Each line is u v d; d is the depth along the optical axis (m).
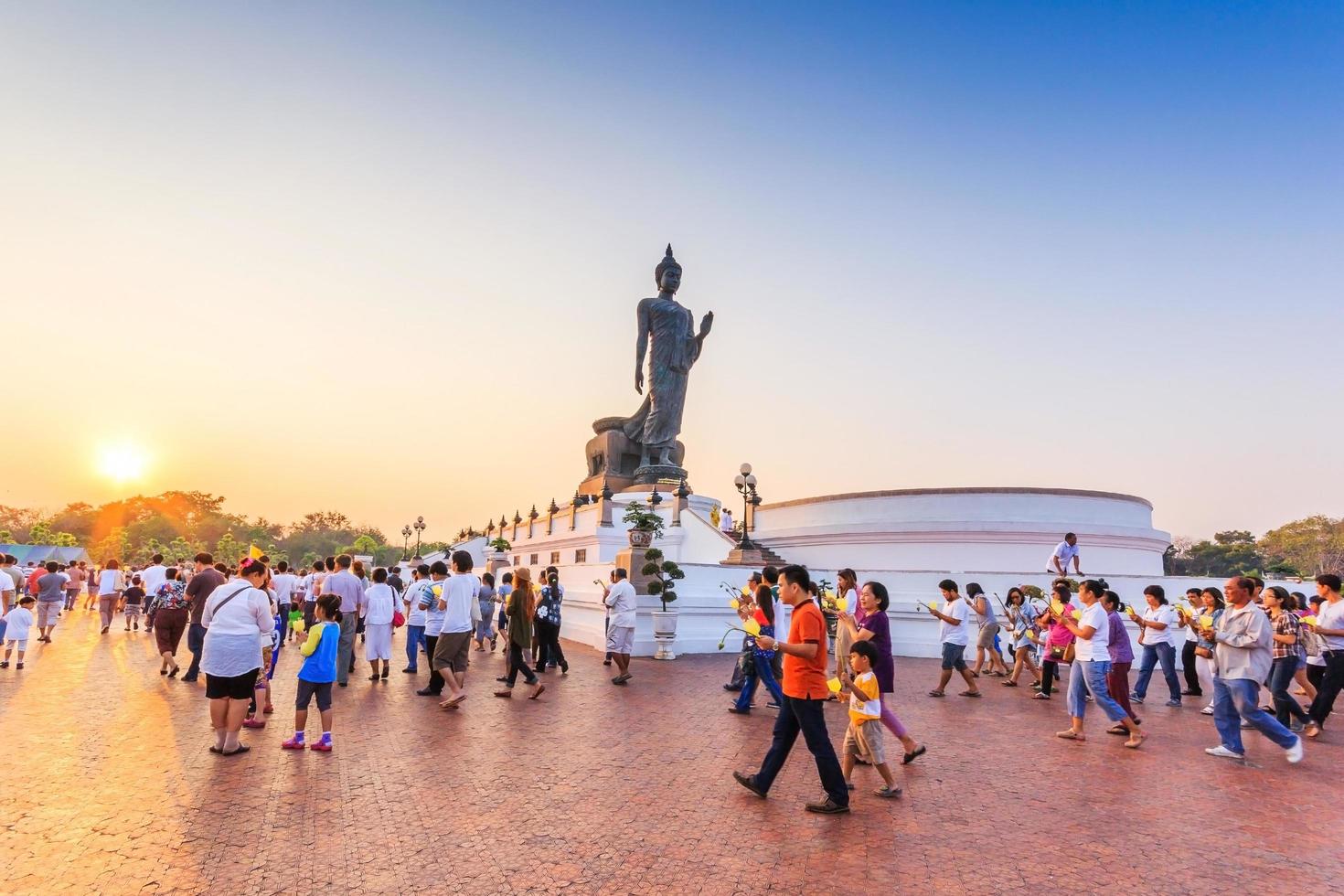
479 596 17.48
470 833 5.95
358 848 5.58
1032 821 6.55
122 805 6.39
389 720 9.95
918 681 15.06
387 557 85.31
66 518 122.75
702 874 5.27
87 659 14.60
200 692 11.21
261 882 4.98
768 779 6.90
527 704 11.27
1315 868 5.61
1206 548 68.44
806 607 6.80
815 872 5.35
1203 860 5.72
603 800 6.84
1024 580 19.52
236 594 8.09
